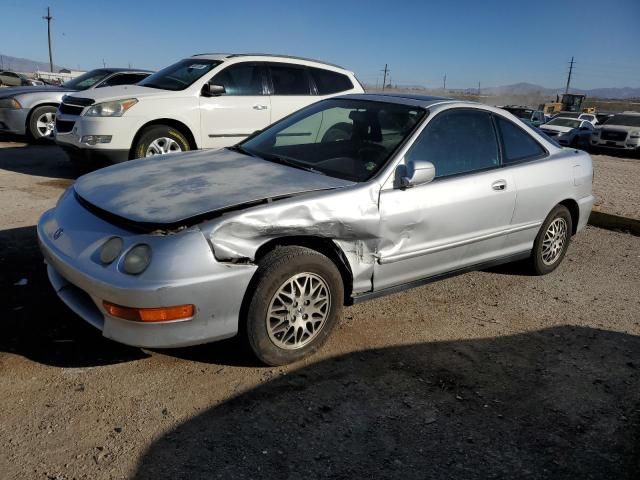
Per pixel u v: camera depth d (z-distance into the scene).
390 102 4.27
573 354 3.69
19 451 2.42
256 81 8.18
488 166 4.29
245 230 2.94
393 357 3.46
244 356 3.31
